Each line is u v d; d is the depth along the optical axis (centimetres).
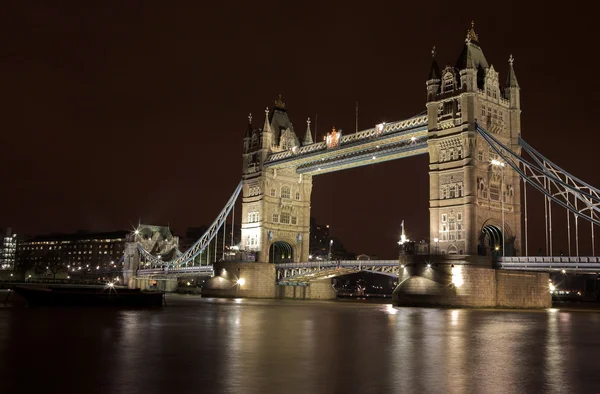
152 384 2042
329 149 11350
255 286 12406
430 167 9356
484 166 9019
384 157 10812
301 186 13550
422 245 9200
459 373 2328
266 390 1959
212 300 10931
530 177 8694
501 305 8544
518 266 8431
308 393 1922
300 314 6275
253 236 13088
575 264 7781
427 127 9525
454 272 8394
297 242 13312
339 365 2489
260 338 3547
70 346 3050
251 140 13650
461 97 9025
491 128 9125
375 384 2083
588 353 2994
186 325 4488
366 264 10612
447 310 7662
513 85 9569
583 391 2009
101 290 7875
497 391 1991
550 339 3694
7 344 3105
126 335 3638
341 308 8094
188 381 2100
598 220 7725
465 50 9275
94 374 2227
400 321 5284
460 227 8850
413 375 2270
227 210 14338
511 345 3322
